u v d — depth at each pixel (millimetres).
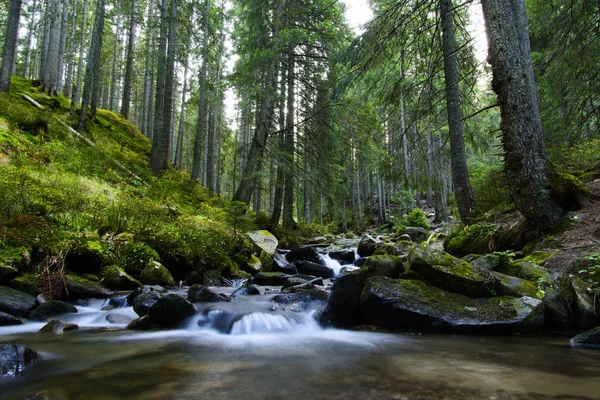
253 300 5754
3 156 8711
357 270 4746
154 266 7168
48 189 7871
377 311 4297
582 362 2859
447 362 2928
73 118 15578
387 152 10125
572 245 5074
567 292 4109
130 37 23016
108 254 6977
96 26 15008
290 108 16734
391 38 7992
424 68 8938
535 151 5844
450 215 23375
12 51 13609
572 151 8859
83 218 7605
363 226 27719
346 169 17328
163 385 2453
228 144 34219
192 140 40719
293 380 2549
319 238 19922
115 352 3367
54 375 2664
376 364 2934
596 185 6621
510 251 6043
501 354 3127
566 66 7875
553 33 8125
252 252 11094
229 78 14969
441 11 7215
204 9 20188
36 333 4043
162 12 16859
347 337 4031
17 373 2635
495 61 5949
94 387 2408
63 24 21328
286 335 4172
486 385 2373
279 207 17656
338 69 13469
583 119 8188
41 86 17344
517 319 3777
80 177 9992
